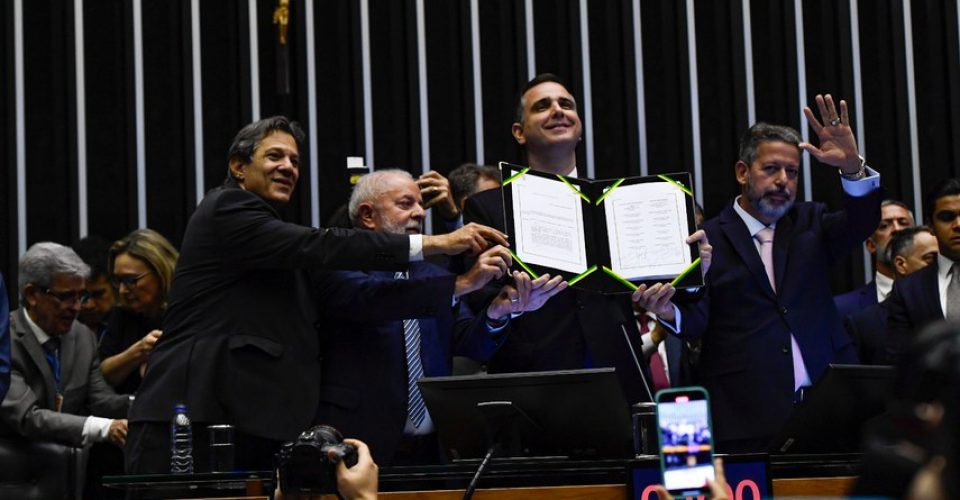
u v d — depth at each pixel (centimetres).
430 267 443
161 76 627
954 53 653
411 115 635
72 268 489
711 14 655
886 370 354
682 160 647
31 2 621
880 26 657
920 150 654
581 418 338
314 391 388
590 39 649
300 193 625
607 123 646
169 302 396
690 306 429
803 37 655
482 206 439
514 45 645
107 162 622
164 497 334
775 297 441
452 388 340
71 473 472
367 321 398
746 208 458
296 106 632
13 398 474
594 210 417
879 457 176
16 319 489
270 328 387
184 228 621
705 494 225
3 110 616
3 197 614
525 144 458
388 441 405
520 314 425
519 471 324
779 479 332
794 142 450
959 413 149
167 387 381
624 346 424
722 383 438
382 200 446
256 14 631
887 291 578
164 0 629
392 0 638
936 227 498
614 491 325
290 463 253
